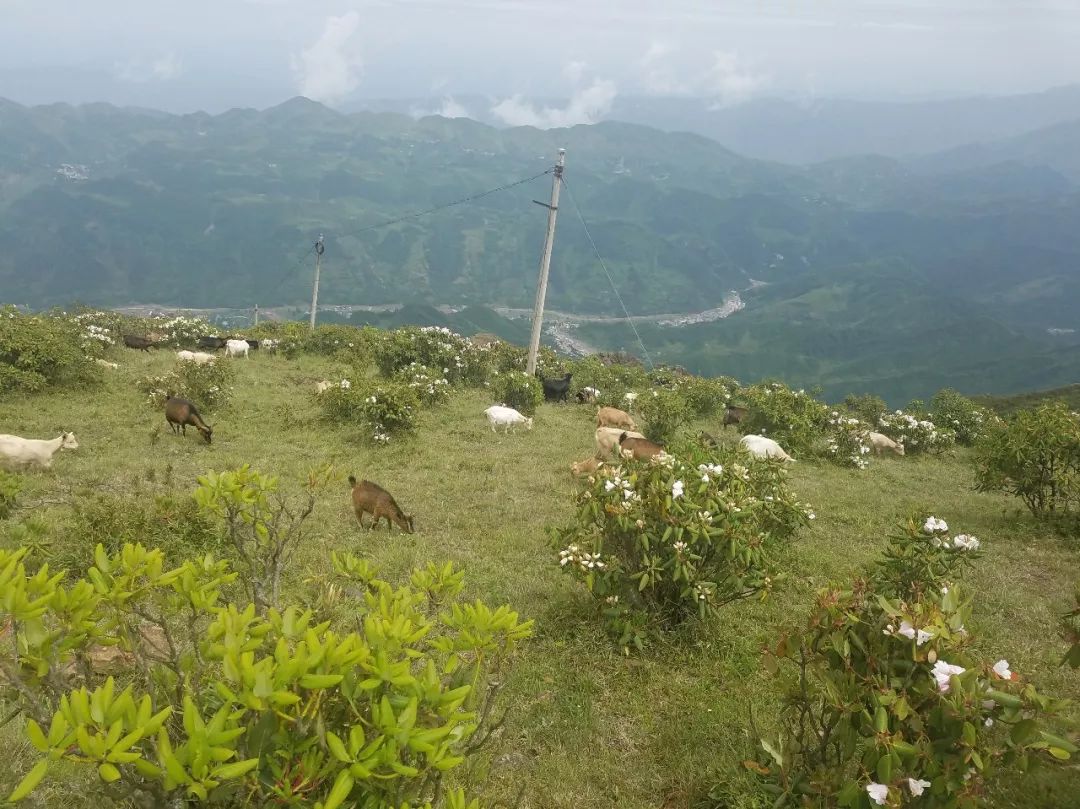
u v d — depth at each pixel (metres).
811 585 7.61
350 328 28.91
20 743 3.56
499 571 7.59
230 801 2.03
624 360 39.47
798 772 3.70
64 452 11.38
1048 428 10.42
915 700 3.00
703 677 5.61
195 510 7.07
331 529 8.62
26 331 15.73
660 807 4.16
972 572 8.29
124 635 2.39
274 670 1.88
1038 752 2.94
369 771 1.82
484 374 22.56
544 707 5.00
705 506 6.00
